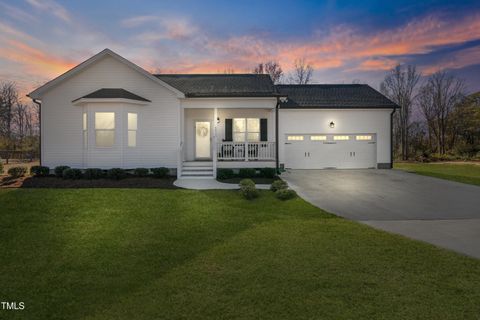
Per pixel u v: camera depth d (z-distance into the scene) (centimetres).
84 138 1484
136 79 1523
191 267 498
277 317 353
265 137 1750
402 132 3541
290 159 1936
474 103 3359
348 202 1022
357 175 1655
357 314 358
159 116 1528
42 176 1396
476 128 3167
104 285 438
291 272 476
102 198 948
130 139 1492
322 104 1933
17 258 536
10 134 4234
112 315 361
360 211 906
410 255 548
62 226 709
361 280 447
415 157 3120
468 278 453
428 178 1552
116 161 1433
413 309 368
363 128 1936
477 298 394
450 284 433
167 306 380
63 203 884
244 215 836
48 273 477
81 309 376
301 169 1922
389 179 1516
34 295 411
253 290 419
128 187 1199
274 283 439
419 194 1157
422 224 770
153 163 1525
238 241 626
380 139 1941
